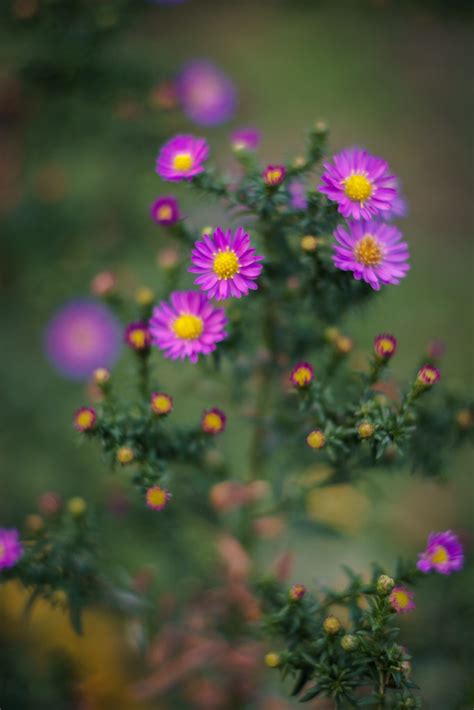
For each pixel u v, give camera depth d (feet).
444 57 5.56
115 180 3.36
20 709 2.27
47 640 2.52
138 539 2.45
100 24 2.71
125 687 2.47
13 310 3.26
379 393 1.94
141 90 2.78
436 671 2.21
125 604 2.04
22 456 3.01
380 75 5.36
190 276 2.10
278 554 2.59
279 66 5.28
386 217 1.94
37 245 3.08
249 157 1.93
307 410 1.92
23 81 2.81
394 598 1.79
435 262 4.36
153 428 1.92
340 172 1.82
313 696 1.80
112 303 2.18
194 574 2.37
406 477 3.11
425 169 4.90
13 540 1.92
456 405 2.08
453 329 3.99
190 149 1.89
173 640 2.29
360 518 2.85
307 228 1.87
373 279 1.81
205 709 2.39
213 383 2.23
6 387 3.13
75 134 3.01
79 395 3.24
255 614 2.20
